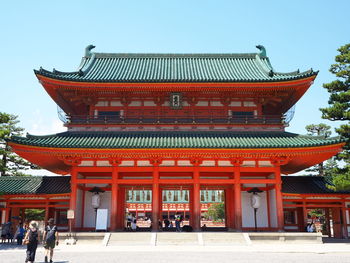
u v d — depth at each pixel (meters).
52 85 27.72
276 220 26.66
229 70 33.97
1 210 28.56
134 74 32.47
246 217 28.45
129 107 30.12
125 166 26.88
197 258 17.28
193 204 28.59
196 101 30.09
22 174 47.53
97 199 27.02
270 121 29.16
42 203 28.80
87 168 26.64
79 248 21.67
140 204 63.56
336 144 24.83
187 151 25.25
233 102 30.38
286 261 16.55
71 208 25.84
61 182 30.41
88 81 27.62
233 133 28.53
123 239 23.81
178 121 28.84
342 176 25.69
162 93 29.53
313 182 30.97
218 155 25.94
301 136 27.55
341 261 16.75
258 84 28.05
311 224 29.05
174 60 37.22
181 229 29.53
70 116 29.00
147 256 18.03
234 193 26.53
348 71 30.97
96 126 28.77
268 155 26.20
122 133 28.44
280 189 26.38
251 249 21.09
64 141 26.30
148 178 28.72
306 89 28.81
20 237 25.67
